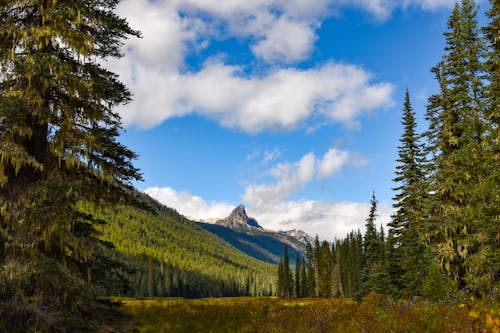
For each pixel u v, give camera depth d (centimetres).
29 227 820
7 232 810
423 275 2408
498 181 1486
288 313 1396
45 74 859
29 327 803
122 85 1048
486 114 1794
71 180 877
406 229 2786
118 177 1026
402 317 1146
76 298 873
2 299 800
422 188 2784
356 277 7300
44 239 826
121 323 1079
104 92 984
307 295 10688
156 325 1248
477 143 1892
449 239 2027
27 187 844
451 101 2142
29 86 870
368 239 4034
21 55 900
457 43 2098
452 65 2122
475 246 1831
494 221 1499
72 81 895
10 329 786
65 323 862
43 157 927
